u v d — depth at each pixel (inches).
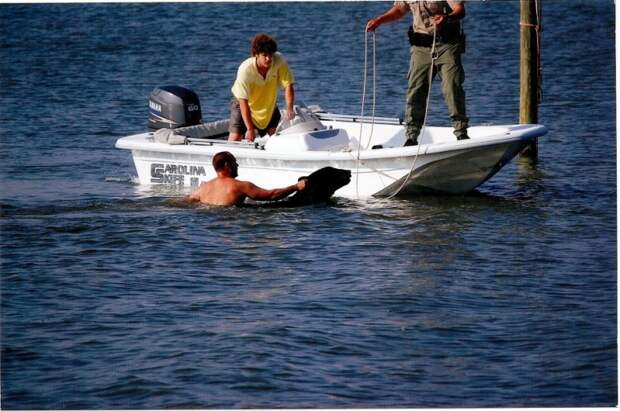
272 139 1332.4
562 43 2640.3
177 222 1205.7
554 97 2025.1
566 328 877.8
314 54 2519.7
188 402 748.6
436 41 1278.3
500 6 3216.0
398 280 1000.9
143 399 754.2
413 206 1279.5
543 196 1338.6
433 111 1967.3
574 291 971.9
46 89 2183.8
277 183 1330.0
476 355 825.5
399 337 859.4
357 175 1304.1
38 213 1251.2
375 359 816.9
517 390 761.6
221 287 987.9
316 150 1323.8
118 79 2287.2
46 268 1044.5
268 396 754.2
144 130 1824.6
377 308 926.4
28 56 2559.1
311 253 1088.2
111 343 853.8
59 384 780.6
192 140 1381.6
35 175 1480.1
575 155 1583.4
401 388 765.9
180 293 971.3
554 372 793.6
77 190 1381.6
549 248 1106.1
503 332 870.4
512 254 1085.1
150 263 1057.5
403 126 1423.5
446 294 962.7
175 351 833.5
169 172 1397.6
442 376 789.2
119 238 1141.7
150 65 2444.6
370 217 1225.4
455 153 1266.0
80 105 2030.0
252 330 872.9
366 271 1029.2
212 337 860.6
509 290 975.0
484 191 1371.8
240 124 1387.8
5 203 1301.7
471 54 2513.5
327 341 851.4
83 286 991.6
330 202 1299.2
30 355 831.7
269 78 1360.7
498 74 2271.2
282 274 1021.8
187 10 3139.8
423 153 1268.5
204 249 1102.4
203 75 2330.2
